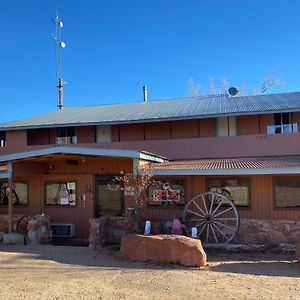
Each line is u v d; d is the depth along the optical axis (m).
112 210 17.88
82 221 18.22
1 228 17.12
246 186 16.03
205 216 15.81
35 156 16.08
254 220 15.30
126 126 21.31
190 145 19.62
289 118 19.55
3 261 11.62
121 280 9.33
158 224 16.03
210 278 9.61
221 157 19.23
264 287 8.73
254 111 19.00
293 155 18.31
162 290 8.41
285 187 15.56
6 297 7.91
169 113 20.89
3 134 23.41
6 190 19.48
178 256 11.23
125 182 15.51
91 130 21.81
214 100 24.44
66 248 14.12
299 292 8.32
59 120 22.22
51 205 18.67
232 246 14.20
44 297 7.91
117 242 15.19
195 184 16.62
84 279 9.42
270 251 14.02
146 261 11.55
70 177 18.53
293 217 15.37
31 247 14.28
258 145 18.92
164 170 15.33
